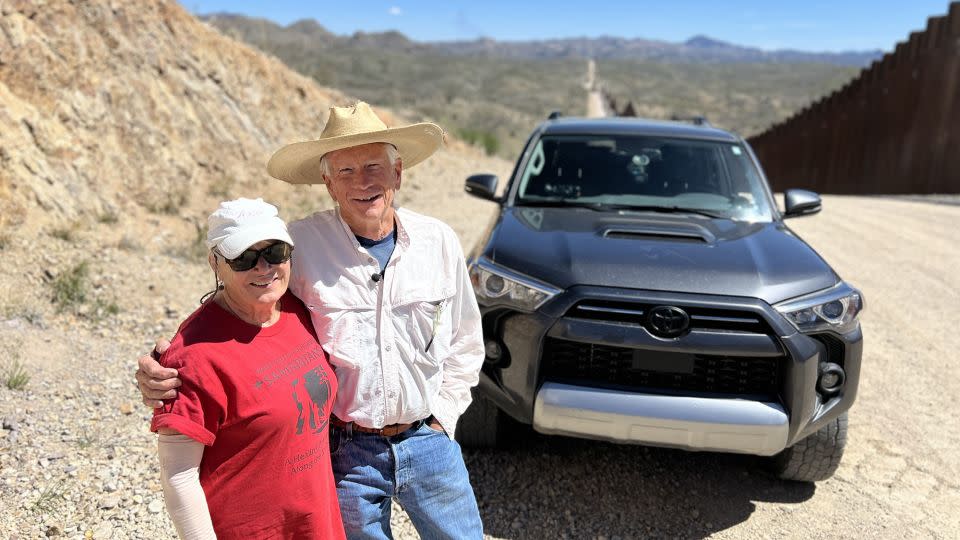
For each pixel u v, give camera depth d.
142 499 3.28
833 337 3.49
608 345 3.38
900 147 20.47
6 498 3.16
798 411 3.35
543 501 3.65
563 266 3.58
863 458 4.24
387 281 2.23
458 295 2.48
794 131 32.28
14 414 3.77
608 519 3.54
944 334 6.43
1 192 5.69
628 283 3.45
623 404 3.30
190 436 1.77
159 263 6.17
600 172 4.83
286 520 1.95
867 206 15.19
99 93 7.48
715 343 3.32
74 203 6.29
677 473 4.00
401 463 2.28
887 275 8.52
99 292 5.35
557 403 3.35
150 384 1.78
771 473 4.04
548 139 5.14
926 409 4.91
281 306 2.10
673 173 4.81
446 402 2.47
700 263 3.62
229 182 8.85
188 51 10.02
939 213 13.94
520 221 4.24
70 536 3.00
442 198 12.30
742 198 4.66
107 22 8.20
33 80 6.68
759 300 3.39
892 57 21.27
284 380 1.92
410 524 3.38
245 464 1.89
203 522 1.82
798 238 4.19
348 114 2.21
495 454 4.05
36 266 5.36
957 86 18.61
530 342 3.45
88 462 3.49
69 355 4.52
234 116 10.07
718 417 3.26
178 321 5.30
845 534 3.50
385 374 2.20
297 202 9.50
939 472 4.10
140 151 7.65
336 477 2.27
